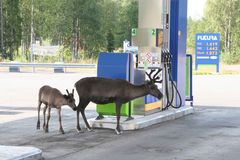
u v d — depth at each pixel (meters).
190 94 15.02
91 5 64.31
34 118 13.29
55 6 61.69
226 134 10.82
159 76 13.23
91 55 63.97
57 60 47.78
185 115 13.87
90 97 11.16
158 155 8.75
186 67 14.93
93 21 64.75
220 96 19.59
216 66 37.00
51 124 12.29
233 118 13.34
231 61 58.41
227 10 67.88
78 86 11.22
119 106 11.08
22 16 61.34
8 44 57.62
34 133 11.01
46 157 8.62
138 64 12.77
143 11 13.16
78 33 64.06
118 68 11.77
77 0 63.31
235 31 66.50
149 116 12.44
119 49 73.94
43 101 11.25
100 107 11.85
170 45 13.88
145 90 11.12
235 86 24.52
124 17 78.06
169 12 13.55
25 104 16.41
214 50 36.75
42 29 61.78
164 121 12.67
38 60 47.12
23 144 9.78
